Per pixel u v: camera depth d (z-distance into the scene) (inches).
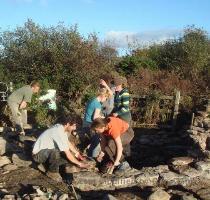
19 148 209.8
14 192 157.2
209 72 459.5
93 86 391.9
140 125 358.6
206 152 200.5
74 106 371.2
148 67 485.1
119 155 181.6
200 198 160.9
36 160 178.1
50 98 336.8
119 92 209.3
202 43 511.5
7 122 311.0
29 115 322.7
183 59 491.2
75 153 186.2
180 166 190.2
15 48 411.8
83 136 215.2
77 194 159.8
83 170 180.1
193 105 372.2
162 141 307.1
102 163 190.1
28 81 395.5
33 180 170.6
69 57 392.2
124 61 473.4
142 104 366.9
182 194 159.8
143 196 158.7
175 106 354.9
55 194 153.7
